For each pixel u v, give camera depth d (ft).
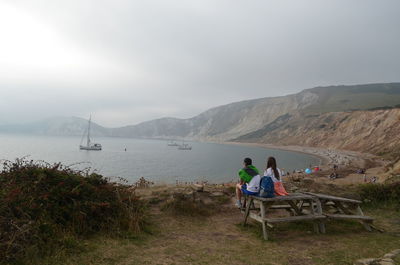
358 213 23.12
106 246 16.17
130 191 24.36
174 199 25.23
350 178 142.31
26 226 14.71
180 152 479.82
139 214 21.03
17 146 480.23
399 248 17.87
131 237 18.08
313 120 618.44
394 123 363.35
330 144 456.04
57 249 14.57
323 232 21.24
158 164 274.77
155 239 18.40
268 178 20.66
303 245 18.38
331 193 30.01
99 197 20.71
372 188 31.01
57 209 17.67
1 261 12.53
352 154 329.93
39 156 309.83
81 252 14.97
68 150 445.78
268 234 20.59
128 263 14.24
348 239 19.83
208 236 19.77
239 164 287.48
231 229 21.61
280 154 420.77
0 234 13.78
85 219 18.21
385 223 24.47
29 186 18.54
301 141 554.46
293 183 34.30
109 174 193.57
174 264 14.48
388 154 265.95
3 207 15.57
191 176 195.42
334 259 15.84
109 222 19.12
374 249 17.63
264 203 20.90
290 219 20.02
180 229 20.94
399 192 30.09
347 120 492.54
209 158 359.05
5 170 20.51
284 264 15.06
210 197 28.02
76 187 19.60
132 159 325.21
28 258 13.30
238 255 16.25
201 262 14.94
